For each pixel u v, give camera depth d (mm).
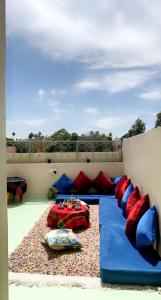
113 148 8297
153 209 3312
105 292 2625
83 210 4793
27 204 6797
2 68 1351
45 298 2543
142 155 4359
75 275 2973
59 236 3713
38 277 2912
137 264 2803
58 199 6426
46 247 3807
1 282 1332
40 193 7801
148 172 3840
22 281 2807
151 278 2688
